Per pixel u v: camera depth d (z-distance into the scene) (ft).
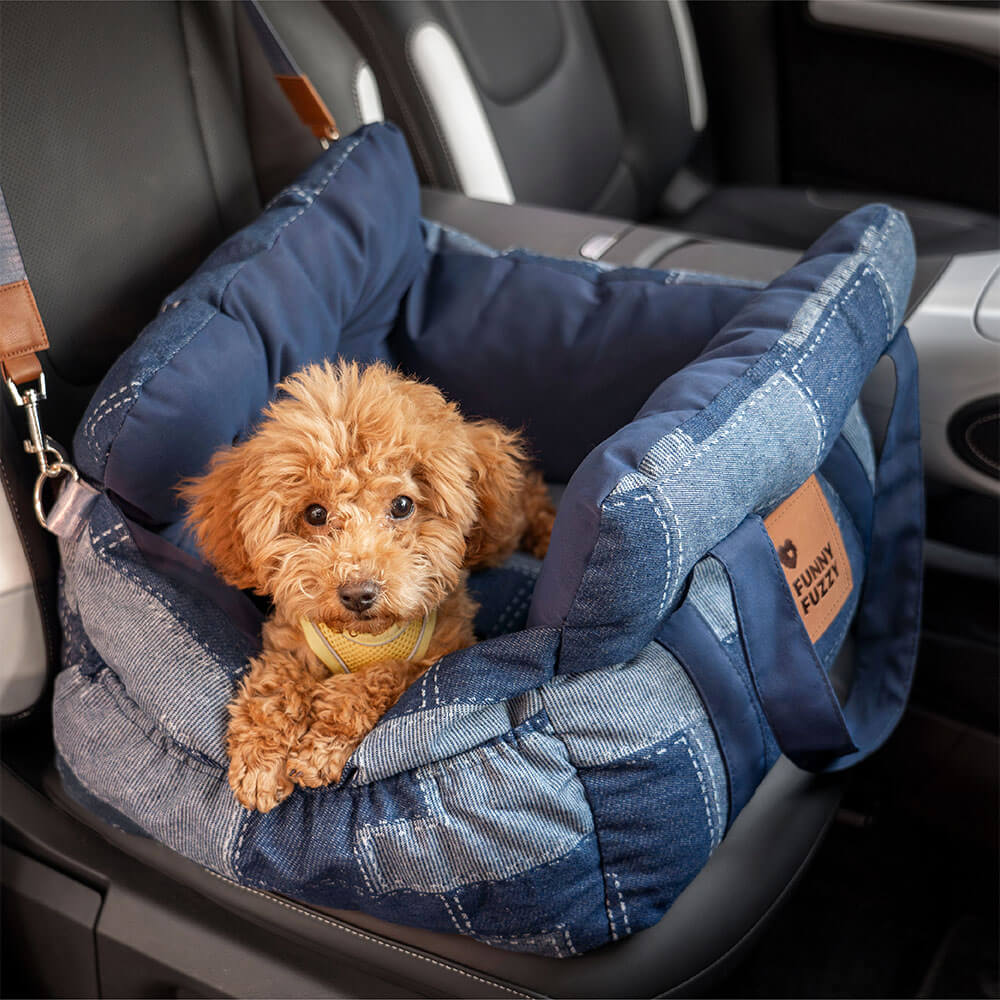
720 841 3.33
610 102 6.77
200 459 3.59
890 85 7.04
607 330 4.26
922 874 5.23
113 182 4.17
